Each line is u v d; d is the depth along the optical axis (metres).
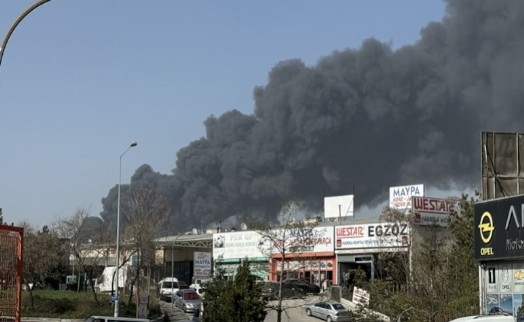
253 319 35.16
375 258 62.28
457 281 29.98
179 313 55.66
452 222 43.84
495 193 26.88
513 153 27.30
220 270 40.69
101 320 28.44
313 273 68.31
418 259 32.91
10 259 16.97
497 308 23.19
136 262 55.56
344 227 66.19
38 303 50.97
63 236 69.44
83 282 73.94
